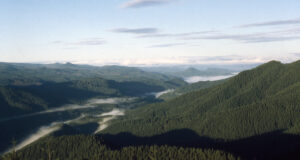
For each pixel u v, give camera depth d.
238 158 186.38
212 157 183.25
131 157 191.75
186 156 187.88
